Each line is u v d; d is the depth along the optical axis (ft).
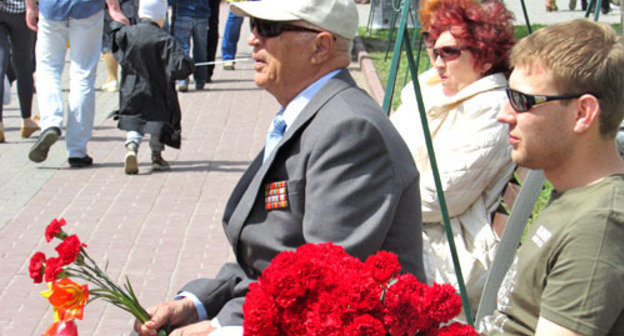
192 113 33.60
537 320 6.68
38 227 20.10
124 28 24.67
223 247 18.89
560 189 6.77
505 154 11.02
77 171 24.98
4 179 24.08
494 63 11.37
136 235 19.52
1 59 27.71
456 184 10.94
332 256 6.47
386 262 6.27
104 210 21.34
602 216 6.18
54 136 24.53
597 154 6.59
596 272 6.08
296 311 6.05
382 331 5.90
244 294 8.85
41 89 24.91
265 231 8.50
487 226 11.02
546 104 6.56
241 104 35.24
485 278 10.81
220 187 23.44
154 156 25.07
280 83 8.84
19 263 17.85
